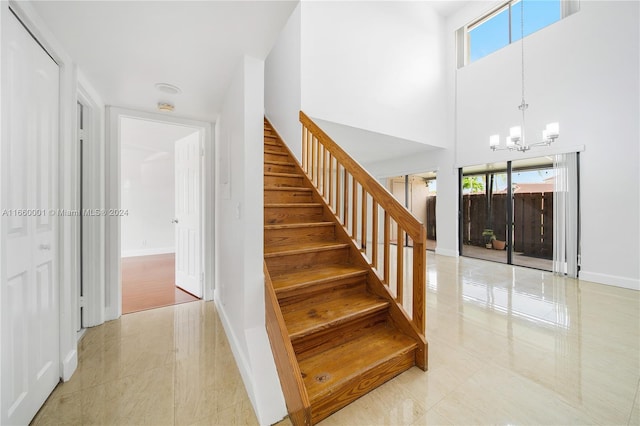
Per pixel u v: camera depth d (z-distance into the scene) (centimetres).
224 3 125
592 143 379
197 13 131
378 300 200
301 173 338
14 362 118
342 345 172
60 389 154
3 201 108
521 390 155
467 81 533
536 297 307
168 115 270
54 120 152
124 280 379
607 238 364
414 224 180
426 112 523
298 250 214
